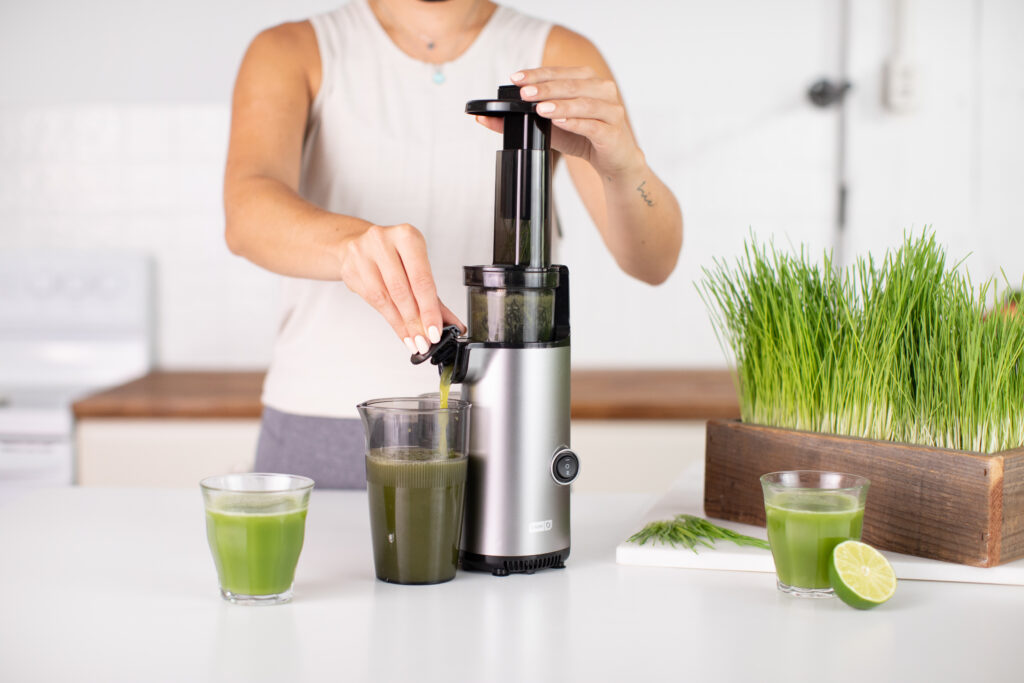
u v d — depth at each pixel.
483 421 1.05
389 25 1.64
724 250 3.34
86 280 3.37
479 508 1.06
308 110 1.62
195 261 3.43
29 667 0.82
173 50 3.35
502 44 1.65
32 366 3.38
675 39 3.28
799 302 1.24
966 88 3.22
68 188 3.41
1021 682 0.80
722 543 1.14
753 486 1.24
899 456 1.11
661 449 2.69
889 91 3.19
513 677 0.80
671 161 3.31
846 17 3.22
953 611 0.97
